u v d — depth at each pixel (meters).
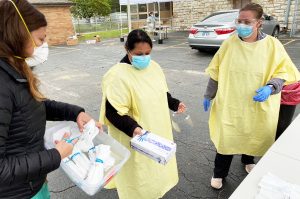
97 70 8.08
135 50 1.71
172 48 11.20
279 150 1.63
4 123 1.07
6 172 1.03
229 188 2.62
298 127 1.90
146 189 1.99
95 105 5.06
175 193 2.60
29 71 1.17
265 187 1.29
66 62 9.66
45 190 1.49
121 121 1.75
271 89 2.05
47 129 1.69
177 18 18.89
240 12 2.12
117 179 2.06
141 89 1.80
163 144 1.64
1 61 1.08
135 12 23.30
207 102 2.62
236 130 2.35
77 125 1.69
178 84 6.05
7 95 1.08
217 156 2.52
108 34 19.81
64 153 1.20
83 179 1.40
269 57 2.16
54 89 6.25
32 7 1.10
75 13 30.77
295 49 8.77
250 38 2.16
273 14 13.73
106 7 32.44
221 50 2.37
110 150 1.62
